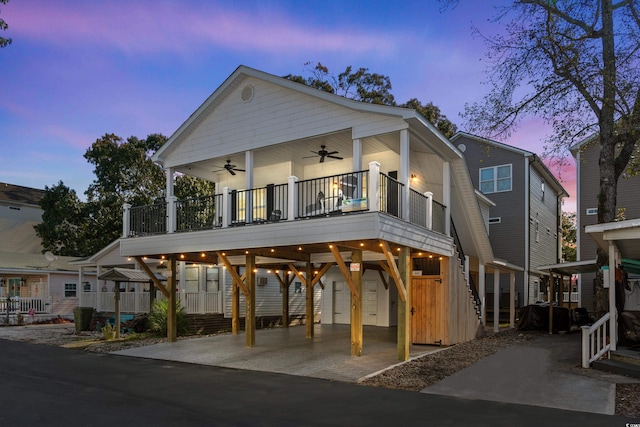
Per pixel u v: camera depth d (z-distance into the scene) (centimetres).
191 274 1869
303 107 1238
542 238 2603
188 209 1378
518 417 592
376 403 668
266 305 1906
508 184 2402
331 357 1074
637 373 818
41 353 1194
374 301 1928
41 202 2858
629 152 1202
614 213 1173
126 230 1427
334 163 1495
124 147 2836
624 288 1084
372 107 1112
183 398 700
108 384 805
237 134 1354
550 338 1423
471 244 1656
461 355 1084
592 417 592
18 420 577
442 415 602
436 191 1563
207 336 1524
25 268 2356
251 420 579
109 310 1977
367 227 959
